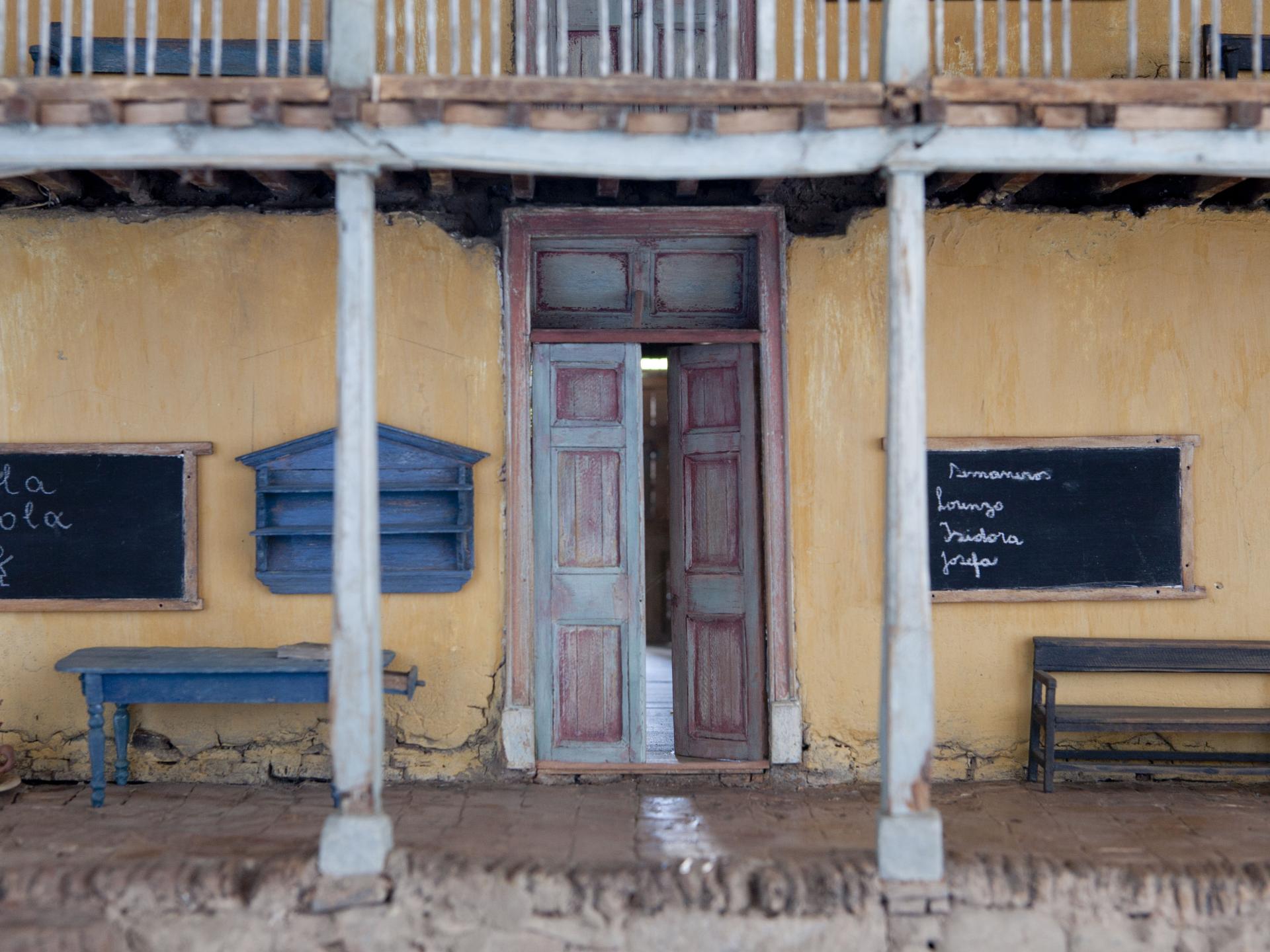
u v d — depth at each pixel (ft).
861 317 19.38
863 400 19.43
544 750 19.70
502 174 18.24
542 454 19.69
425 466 19.03
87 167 14.66
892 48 14.62
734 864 15.21
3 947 14.46
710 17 14.90
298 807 17.79
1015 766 19.51
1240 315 19.51
